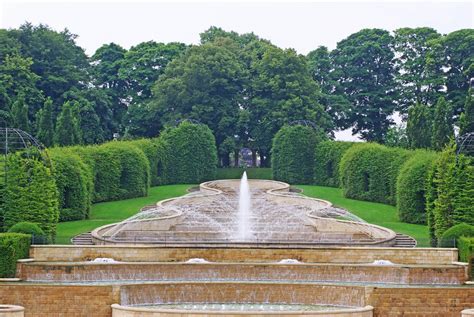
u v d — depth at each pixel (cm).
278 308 6650
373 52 15762
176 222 9838
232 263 7438
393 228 9794
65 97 14300
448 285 7306
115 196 11944
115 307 6294
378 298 6575
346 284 6888
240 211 10788
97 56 16275
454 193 8769
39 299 6656
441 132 11644
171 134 13938
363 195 12006
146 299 6744
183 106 14962
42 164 9031
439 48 14600
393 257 7950
